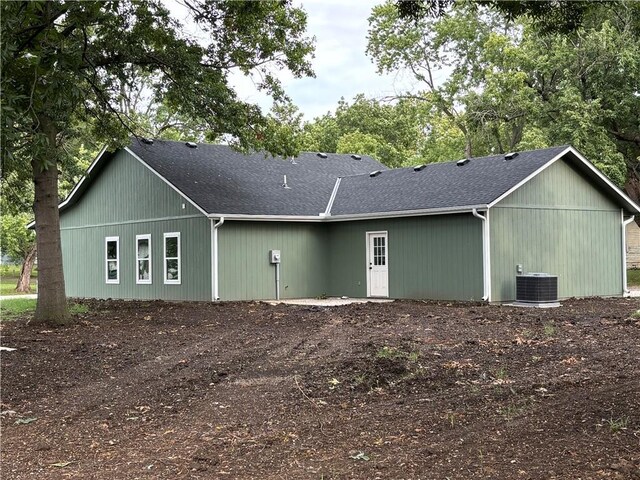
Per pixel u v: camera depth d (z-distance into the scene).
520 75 30.64
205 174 21.69
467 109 34.59
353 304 17.48
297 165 24.94
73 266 25.73
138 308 17.95
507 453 5.16
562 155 18.92
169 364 9.31
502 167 19.47
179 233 20.55
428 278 18.84
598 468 4.75
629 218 21.47
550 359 8.92
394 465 4.98
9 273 48.09
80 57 10.20
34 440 5.94
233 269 19.73
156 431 6.14
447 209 17.83
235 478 4.81
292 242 21.08
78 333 12.77
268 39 16.36
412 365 8.54
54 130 13.56
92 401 7.41
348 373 8.25
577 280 19.67
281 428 6.11
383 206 20.03
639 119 28.19
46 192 14.62
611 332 11.27
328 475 4.81
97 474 4.97
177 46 15.53
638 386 7.18
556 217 19.20
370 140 41.19
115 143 17.88
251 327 12.96
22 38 10.10
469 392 7.19
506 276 17.84
